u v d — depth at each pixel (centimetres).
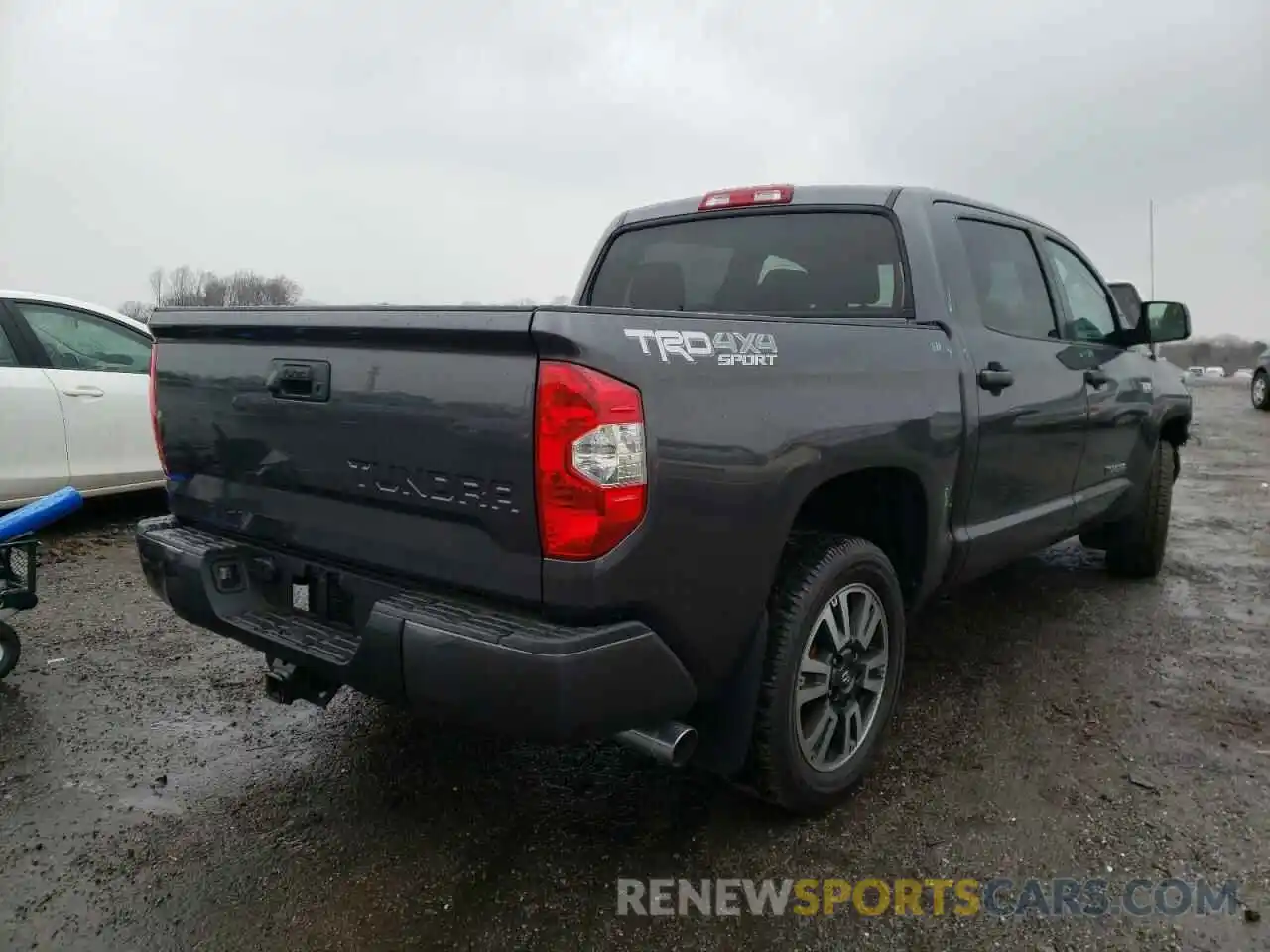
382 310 233
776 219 375
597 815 287
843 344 278
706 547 229
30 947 228
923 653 423
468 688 213
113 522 682
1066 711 361
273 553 281
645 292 414
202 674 398
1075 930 235
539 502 208
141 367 676
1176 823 282
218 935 232
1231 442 1272
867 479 317
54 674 396
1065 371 403
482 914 240
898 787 304
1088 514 447
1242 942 230
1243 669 405
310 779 309
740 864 263
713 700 257
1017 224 411
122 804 293
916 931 235
